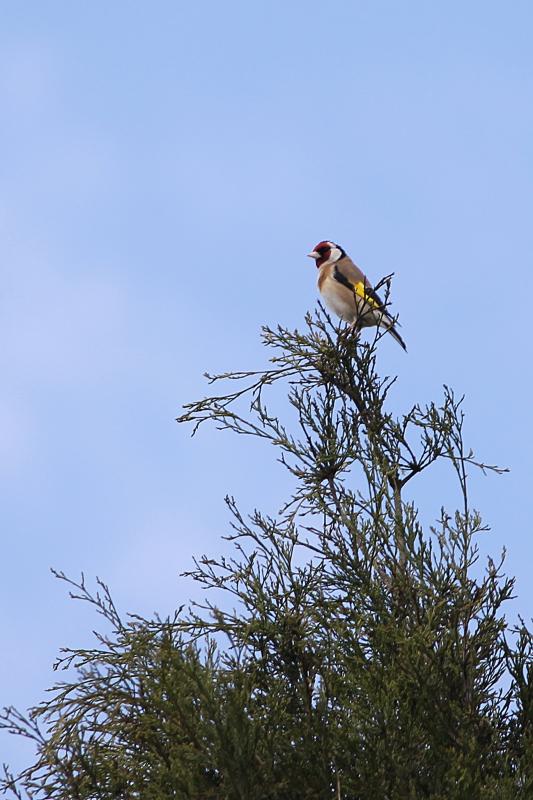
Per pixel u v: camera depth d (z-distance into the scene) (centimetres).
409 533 1356
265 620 1325
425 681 1252
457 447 1450
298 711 1259
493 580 1335
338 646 1313
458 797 1140
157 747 1192
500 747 1266
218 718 1108
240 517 1393
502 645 1312
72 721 1272
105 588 1336
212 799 1123
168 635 1238
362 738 1193
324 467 1473
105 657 1324
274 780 1145
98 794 1201
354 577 1359
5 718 1240
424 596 1351
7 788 1177
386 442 1490
